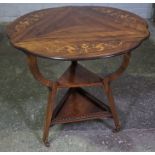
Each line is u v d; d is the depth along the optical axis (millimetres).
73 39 1425
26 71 2293
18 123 1771
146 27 1562
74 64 1675
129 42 1390
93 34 1479
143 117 1824
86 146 1617
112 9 1812
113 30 1523
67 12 1766
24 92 2045
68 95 1803
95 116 1678
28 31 1519
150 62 2430
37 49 1333
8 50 2623
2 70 2307
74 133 1700
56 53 1297
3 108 1892
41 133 1698
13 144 1627
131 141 1650
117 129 1691
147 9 3297
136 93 2039
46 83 1488
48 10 1800
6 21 3248
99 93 2035
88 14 1738
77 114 1679
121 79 2188
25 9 3250
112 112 1645
